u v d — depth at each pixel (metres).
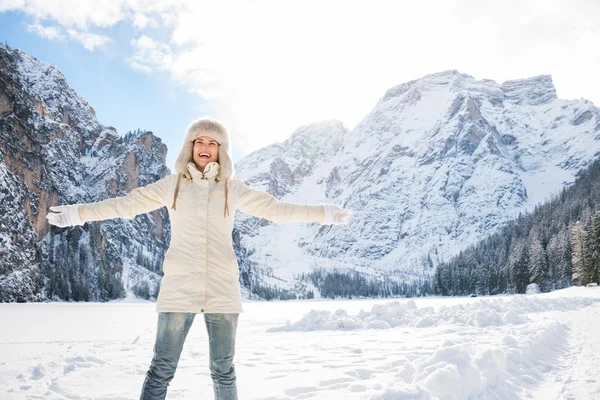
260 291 176.75
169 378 2.83
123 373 5.17
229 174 3.04
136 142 179.88
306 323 12.83
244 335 11.03
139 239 146.50
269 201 3.02
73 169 150.75
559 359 6.79
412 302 14.48
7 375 4.97
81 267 101.50
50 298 89.25
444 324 12.02
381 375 4.95
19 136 105.00
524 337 8.01
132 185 166.00
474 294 116.00
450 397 3.89
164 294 2.80
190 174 2.99
